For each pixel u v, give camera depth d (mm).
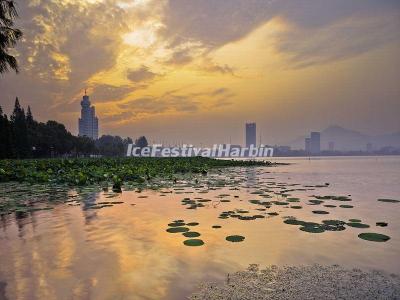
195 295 2420
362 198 7398
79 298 2391
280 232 4254
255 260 3182
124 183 11406
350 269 2908
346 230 4328
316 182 11836
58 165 18516
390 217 5195
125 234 4227
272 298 2357
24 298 2395
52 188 9922
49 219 5195
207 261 3166
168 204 6605
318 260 3164
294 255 3322
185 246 3670
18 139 57969
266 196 7770
